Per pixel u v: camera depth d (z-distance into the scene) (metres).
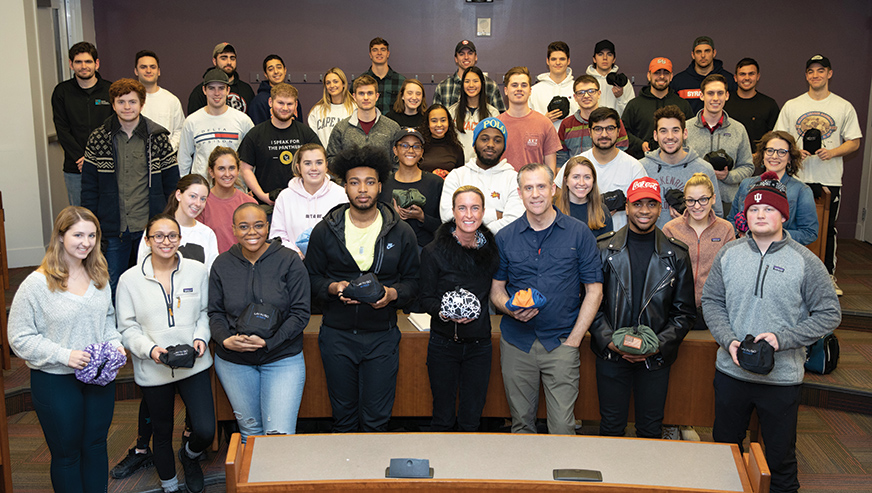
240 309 2.87
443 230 2.93
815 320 2.64
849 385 3.89
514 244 2.98
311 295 3.00
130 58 7.07
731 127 4.36
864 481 3.21
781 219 2.71
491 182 3.68
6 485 2.78
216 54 5.57
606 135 3.71
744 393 2.79
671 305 2.96
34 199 5.64
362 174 2.85
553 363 2.95
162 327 2.84
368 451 2.08
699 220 3.44
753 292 2.74
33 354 2.52
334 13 7.11
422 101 4.83
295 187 3.61
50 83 6.20
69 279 2.64
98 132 3.95
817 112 5.03
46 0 6.07
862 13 6.79
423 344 3.33
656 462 2.02
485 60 7.21
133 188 3.98
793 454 2.82
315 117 4.90
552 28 7.12
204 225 3.38
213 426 2.94
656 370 2.93
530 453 2.07
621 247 2.96
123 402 4.02
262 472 1.97
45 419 2.59
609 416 3.01
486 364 3.01
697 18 7.00
